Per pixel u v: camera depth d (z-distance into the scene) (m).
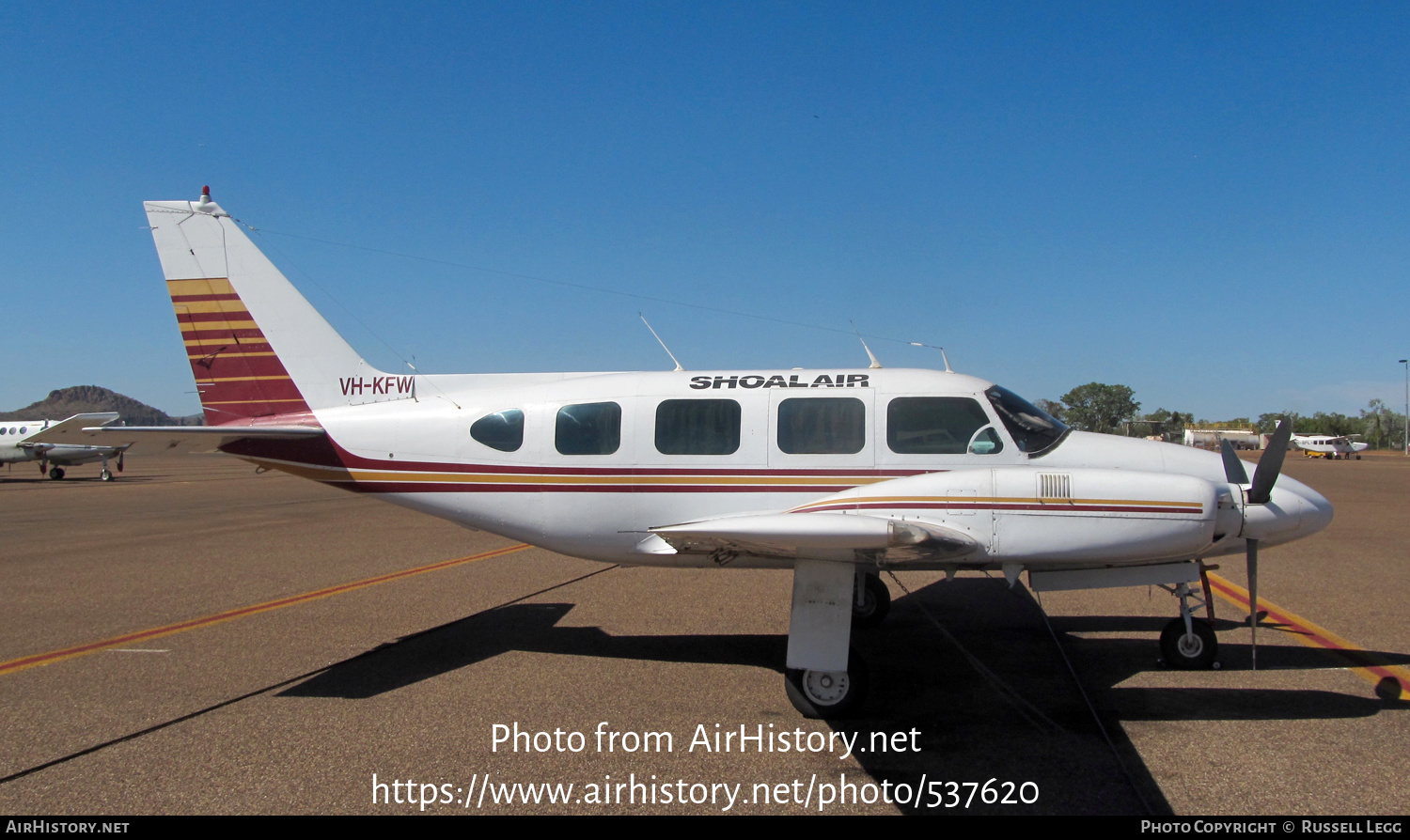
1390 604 7.39
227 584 8.69
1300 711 4.65
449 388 6.82
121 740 4.33
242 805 3.58
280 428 6.54
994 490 4.93
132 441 6.55
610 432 6.09
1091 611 7.31
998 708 4.79
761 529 4.36
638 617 7.15
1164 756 4.04
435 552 11.04
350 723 4.57
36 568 9.73
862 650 6.04
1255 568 5.18
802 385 5.99
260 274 7.11
